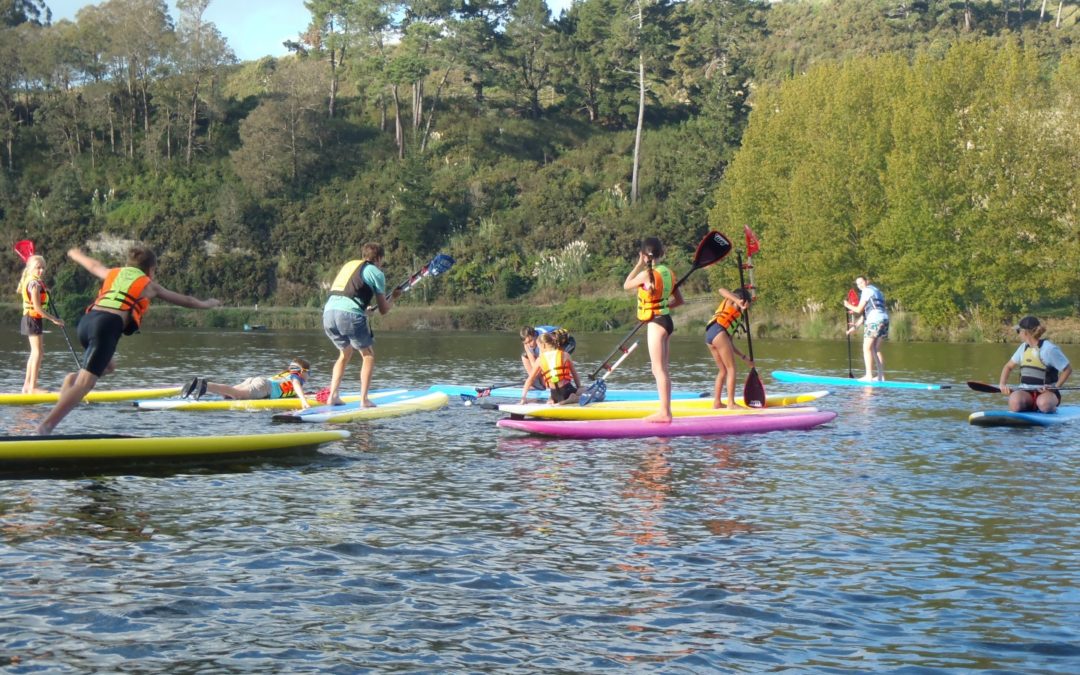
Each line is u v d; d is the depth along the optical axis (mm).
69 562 5449
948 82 34406
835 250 35594
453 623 4621
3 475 7934
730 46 78000
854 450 9688
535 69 68438
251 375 18469
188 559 5559
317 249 54250
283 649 4285
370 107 67188
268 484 7746
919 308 34375
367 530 6273
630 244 53500
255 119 57906
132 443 8266
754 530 6344
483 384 16609
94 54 63031
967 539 6137
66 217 55062
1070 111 34438
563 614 4754
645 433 10641
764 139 41188
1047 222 33344
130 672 4023
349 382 17125
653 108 68188
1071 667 4156
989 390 12344
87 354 8336
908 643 4406
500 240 54500
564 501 7199
